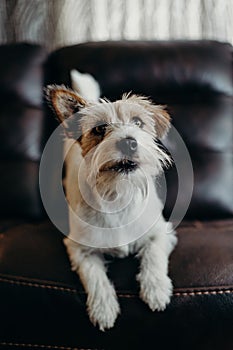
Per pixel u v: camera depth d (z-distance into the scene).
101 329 1.07
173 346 1.09
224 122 1.61
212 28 1.94
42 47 1.73
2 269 1.12
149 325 1.07
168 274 1.12
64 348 1.12
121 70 1.59
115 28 1.94
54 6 1.92
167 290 1.08
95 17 1.93
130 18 1.93
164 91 1.62
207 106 1.62
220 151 1.60
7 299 1.10
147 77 1.60
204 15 1.93
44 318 1.09
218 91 1.62
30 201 1.58
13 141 1.62
